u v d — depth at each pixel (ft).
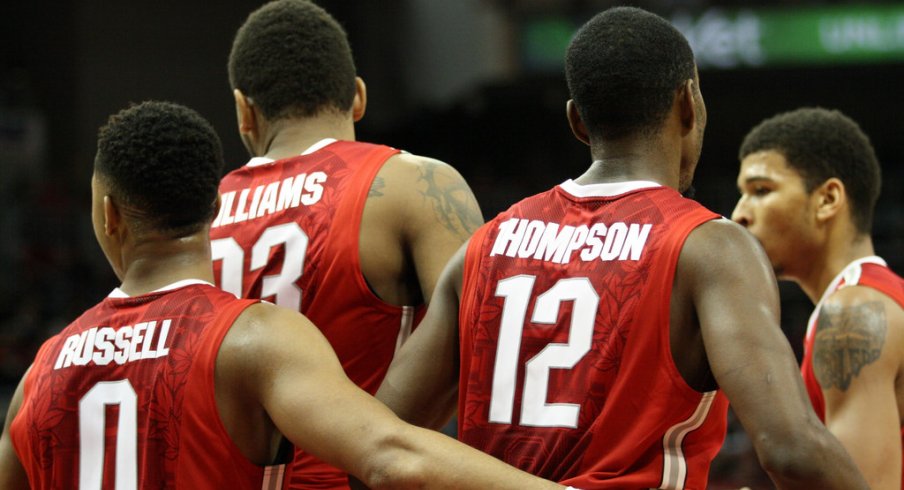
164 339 8.70
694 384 8.16
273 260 10.97
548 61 76.23
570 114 9.37
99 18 65.36
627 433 8.07
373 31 78.43
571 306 8.35
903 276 65.00
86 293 58.59
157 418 8.52
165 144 9.10
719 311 7.86
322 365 8.42
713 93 75.61
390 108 79.61
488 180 75.36
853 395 11.52
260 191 11.40
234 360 8.48
